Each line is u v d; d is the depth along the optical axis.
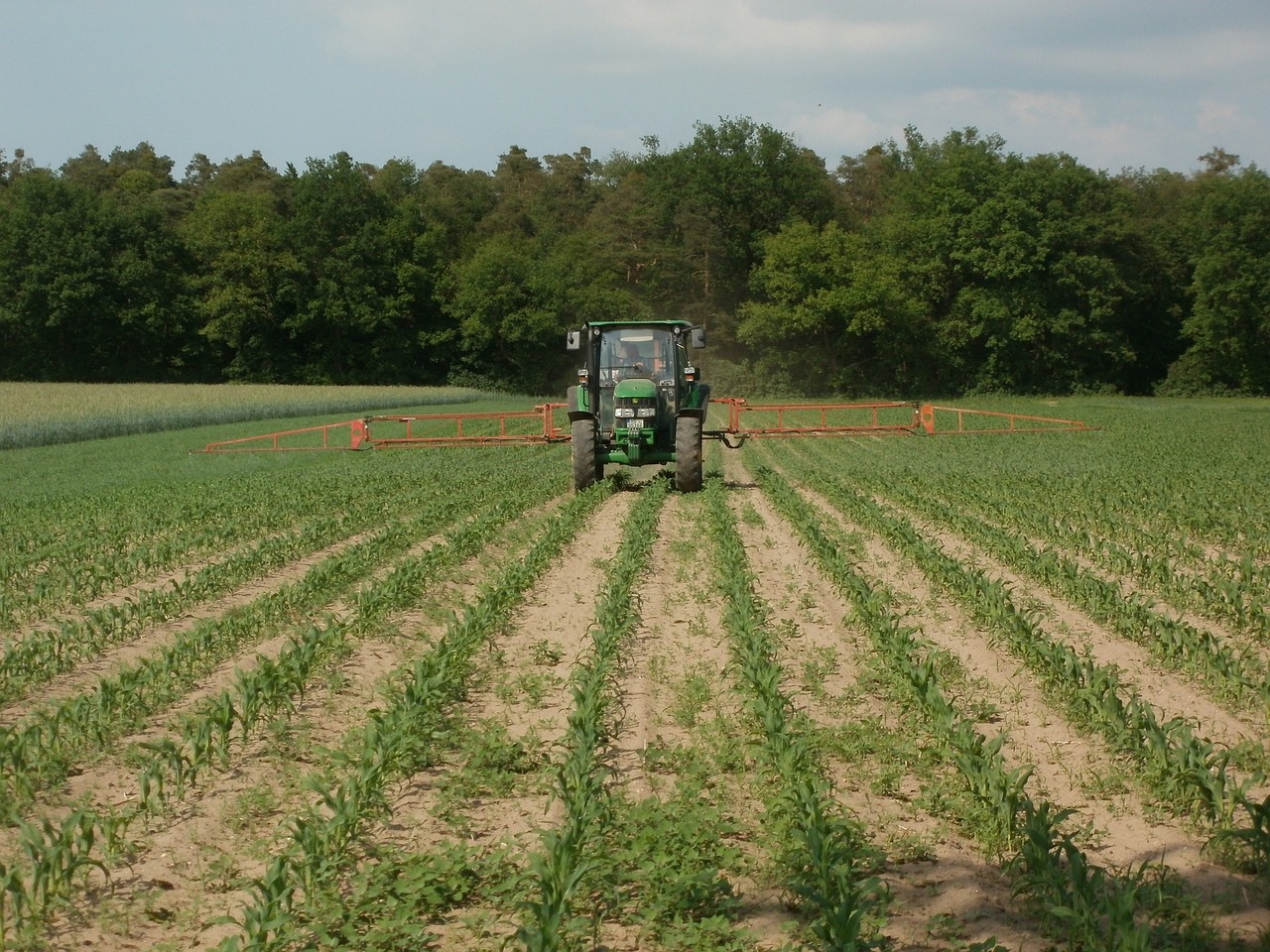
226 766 7.25
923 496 19.78
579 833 5.47
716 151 80.94
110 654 10.30
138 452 34.28
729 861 5.64
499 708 8.43
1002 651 9.86
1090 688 7.68
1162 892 5.25
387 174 98.00
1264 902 5.26
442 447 32.31
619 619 10.17
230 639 10.30
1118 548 13.38
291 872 5.54
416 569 12.39
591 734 6.79
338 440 37.50
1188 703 8.36
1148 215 82.94
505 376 82.06
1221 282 69.69
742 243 80.50
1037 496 19.53
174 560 14.87
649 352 21.22
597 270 85.31
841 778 6.99
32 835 5.60
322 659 9.35
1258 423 42.09
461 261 86.12
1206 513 16.75
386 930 5.01
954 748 6.95
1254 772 6.42
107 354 78.00
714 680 9.04
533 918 5.12
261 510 19.20
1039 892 5.25
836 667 9.51
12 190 83.25
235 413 48.50
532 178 118.00
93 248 75.69
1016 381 74.25
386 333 80.88
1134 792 6.66
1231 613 10.73
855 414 51.72
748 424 45.88
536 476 24.69
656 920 5.15
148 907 5.44
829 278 73.25
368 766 6.34
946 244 74.75
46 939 5.20
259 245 78.31
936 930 5.05
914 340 74.94
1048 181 72.25
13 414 45.25
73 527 17.78
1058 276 72.56
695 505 19.27
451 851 5.60
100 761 7.43
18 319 74.75
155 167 118.31
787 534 16.47
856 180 108.38
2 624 11.45
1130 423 42.38
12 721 8.37
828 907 4.69
